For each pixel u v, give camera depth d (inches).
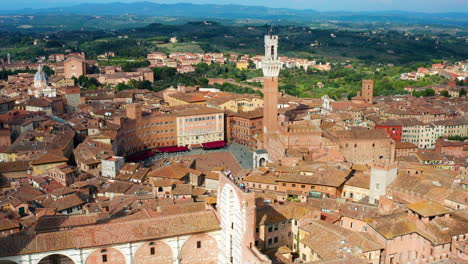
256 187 7475.4
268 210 5595.5
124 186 7357.3
